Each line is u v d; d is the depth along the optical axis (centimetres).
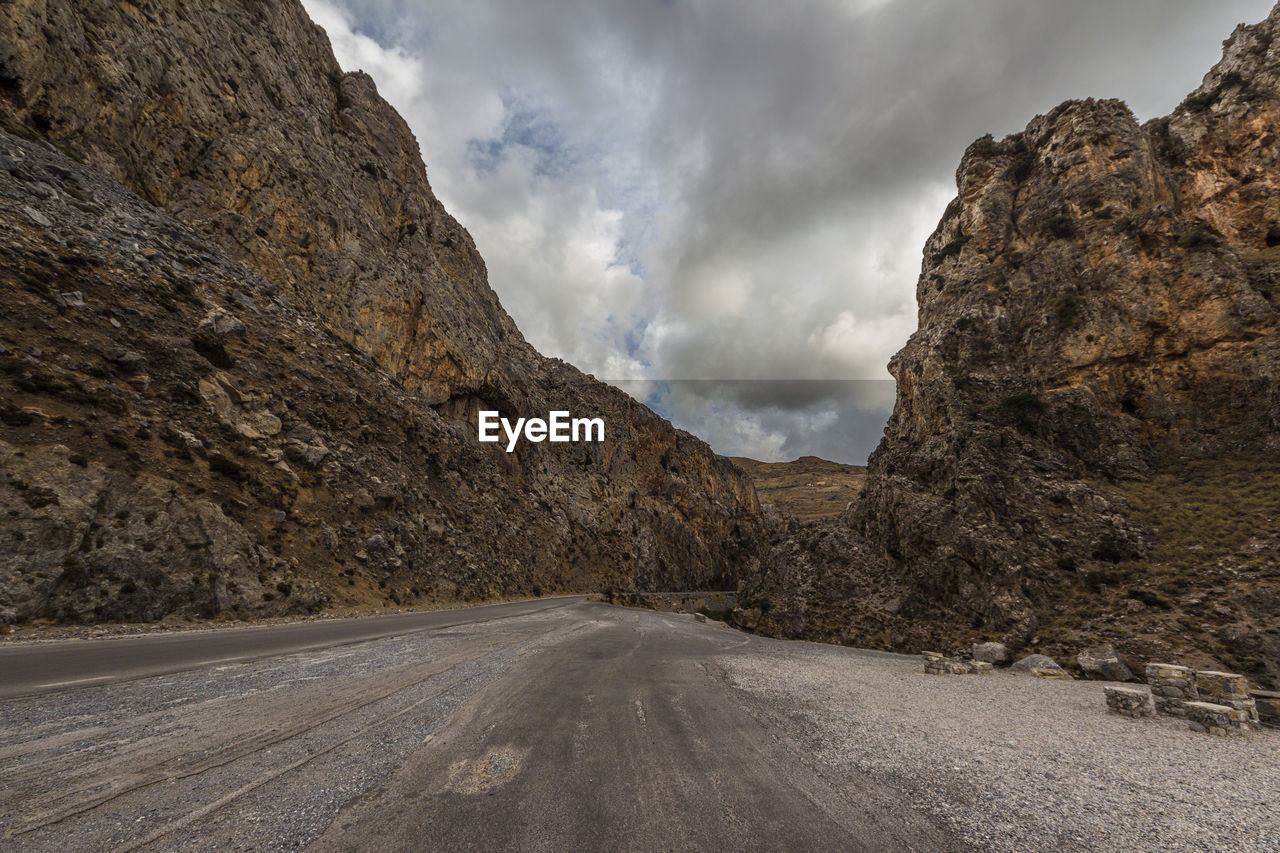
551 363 10112
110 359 2041
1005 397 3316
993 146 4766
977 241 4319
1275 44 3869
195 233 3247
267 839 311
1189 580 2006
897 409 4759
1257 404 2619
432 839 320
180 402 2216
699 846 325
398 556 2903
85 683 714
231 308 3019
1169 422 2869
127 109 3058
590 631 1928
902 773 489
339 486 2820
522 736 537
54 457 1505
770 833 348
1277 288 2858
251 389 2688
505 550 4509
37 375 1703
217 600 1648
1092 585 2241
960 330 3822
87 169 2738
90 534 1447
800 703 804
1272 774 549
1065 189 3872
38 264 2055
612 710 671
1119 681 1591
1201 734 746
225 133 3759
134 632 1302
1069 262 3562
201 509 1825
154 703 621
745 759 498
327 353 3612
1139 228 3331
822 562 4078
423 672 873
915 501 3375
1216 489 2392
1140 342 3080
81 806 347
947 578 2894
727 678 1001
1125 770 542
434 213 7725
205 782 394
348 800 371
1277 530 2006
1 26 2458
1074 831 378
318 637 1334
